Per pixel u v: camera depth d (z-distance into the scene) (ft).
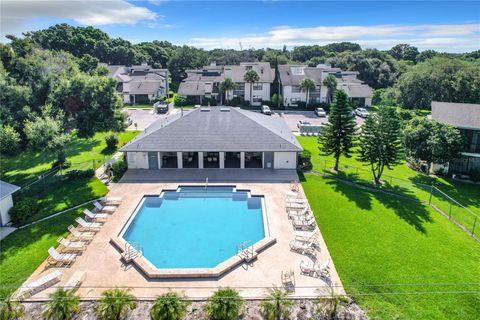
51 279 64.08
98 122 121.39
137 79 294.05
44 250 75.77
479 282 66.28
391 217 92.07
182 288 64.18
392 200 102.83
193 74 318.65
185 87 269.23
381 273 68.54
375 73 344.69
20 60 130.11
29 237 81.30
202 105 262.47
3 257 73.41
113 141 155.53
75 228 82.33
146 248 78.28
